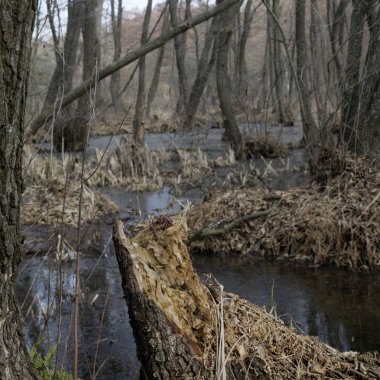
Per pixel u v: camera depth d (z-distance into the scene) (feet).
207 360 9.48
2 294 8.61
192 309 10.05
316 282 21.27
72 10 62.34
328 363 10.53
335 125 47.50
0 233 8.48
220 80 54.65
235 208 27.14
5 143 8.29
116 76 98.58
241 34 95.20
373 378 10.50
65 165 38.34
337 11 62.95
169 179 43.39
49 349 12.02
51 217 29.30
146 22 75.82
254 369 9.75
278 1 68.54
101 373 13.97
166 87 142.41
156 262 10.27
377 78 29.81
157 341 9.41
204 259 24.68
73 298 19.11
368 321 17.43
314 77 37.55
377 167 27.04
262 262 23.97
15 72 8.23
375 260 22.65
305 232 24.34
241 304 11.00
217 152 57.52
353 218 23.86
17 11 8.09
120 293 19.74
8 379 8.68
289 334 10.75
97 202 32.24
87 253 24.86
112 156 45.57
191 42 148.25
